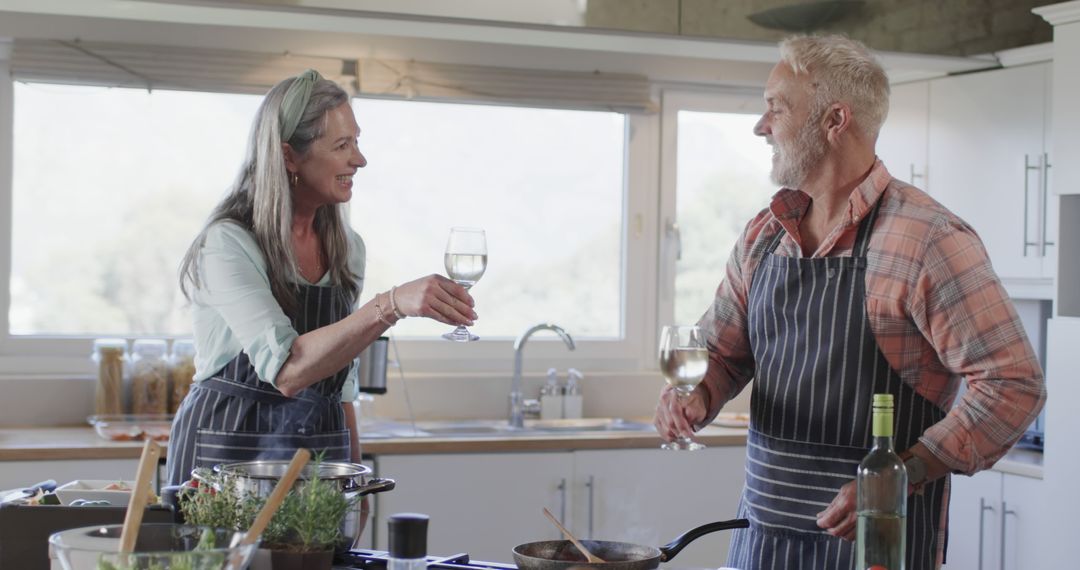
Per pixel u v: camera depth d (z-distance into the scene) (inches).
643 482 148.5
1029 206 154.6
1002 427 78.7
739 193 185.0
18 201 157.5
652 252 180.2
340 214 97.3
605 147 178.2
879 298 82.7
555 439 144.4
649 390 175.6
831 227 87.4
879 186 84.9
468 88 165.5
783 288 87.8
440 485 140.1
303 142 91.1
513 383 164.4
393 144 168.9
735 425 161.6
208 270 88.7
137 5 133.9
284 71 159.2
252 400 92.1
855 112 85.1
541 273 176.6
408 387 164.9
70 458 131.3
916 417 83.4
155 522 65.6
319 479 63.6
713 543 151.9
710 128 183.2
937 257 81.0
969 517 153.6
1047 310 165.2
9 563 64.4
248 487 63.4
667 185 180.2
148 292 161.9
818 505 84.5
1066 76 144.0
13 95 156.0
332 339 82.2
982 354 79.6
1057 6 143.5
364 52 162.4
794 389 86.4
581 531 146.0
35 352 157.3
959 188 163.3
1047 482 142.2
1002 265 158.2
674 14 145.3
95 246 160.1
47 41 151.3
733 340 94.8
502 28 141.5
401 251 170.1
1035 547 144.3
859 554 62.9
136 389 150.2
